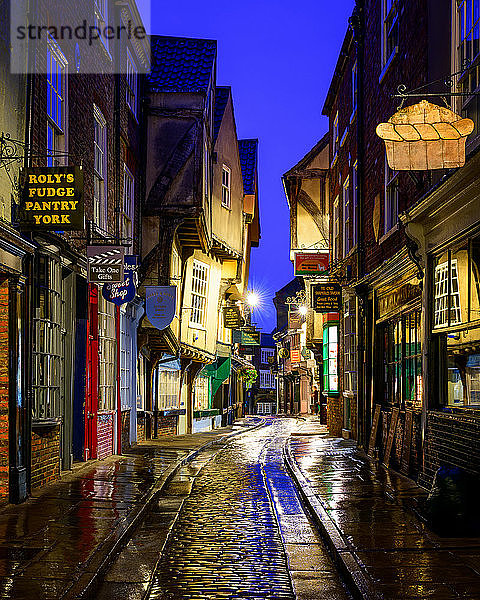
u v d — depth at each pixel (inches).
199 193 754.2
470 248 358.9
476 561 251.0
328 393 895.1
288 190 1035.3
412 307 482.9
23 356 377.1
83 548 266.2
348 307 799.7
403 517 332.5
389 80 552.4
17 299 370.3
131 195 710.5
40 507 353.1
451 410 389.4
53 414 452.8
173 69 788.0
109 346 614.2
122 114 652.7
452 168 337.1
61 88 458.9
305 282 1100.5
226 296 1289.4
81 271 502.9
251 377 2066.9
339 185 874.1
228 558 276.1
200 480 506.0
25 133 381.7
